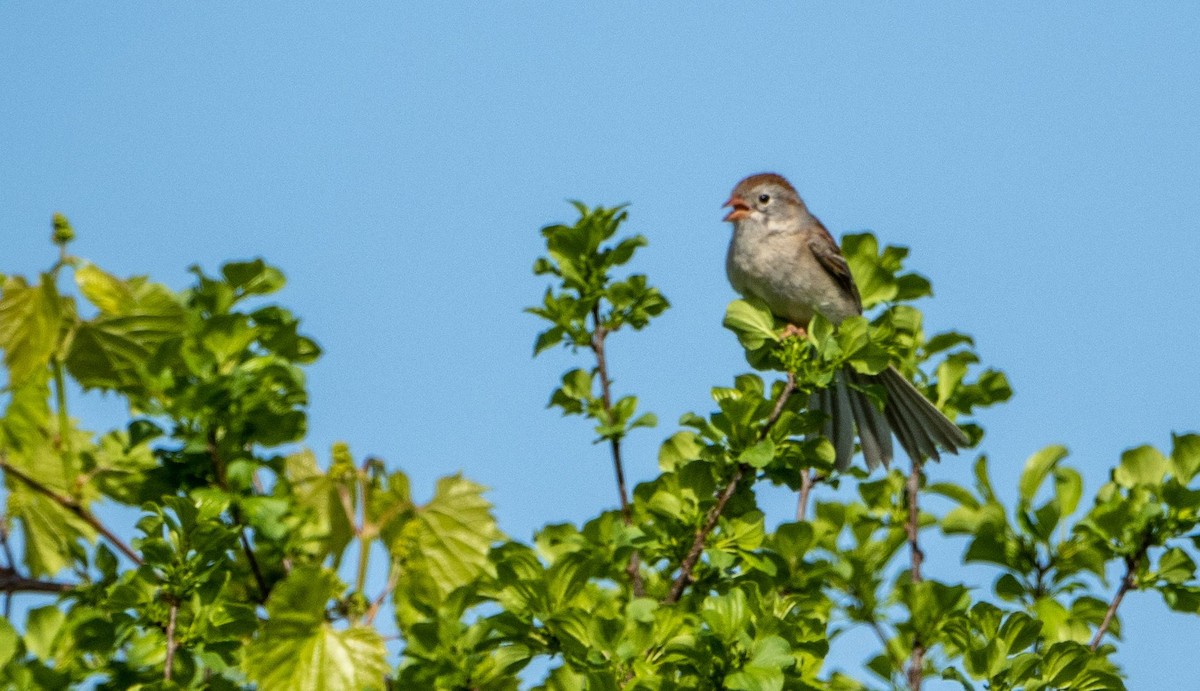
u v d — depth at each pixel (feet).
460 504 35.99
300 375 33.09
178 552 30.22
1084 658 31.68
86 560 34.76
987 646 31.55
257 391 32.30
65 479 34.06
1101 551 39.81
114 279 33.96
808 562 37.91
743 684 28.25
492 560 33.60
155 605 30.35
